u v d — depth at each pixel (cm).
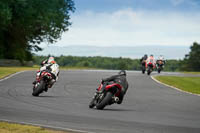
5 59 16712
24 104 4216
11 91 5628
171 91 6669
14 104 4175
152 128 3002
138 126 3069
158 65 13400
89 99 5072
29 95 5206
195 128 3077
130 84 7900
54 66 5256
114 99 4012
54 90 6112
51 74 5197
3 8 14975
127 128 2961
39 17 16650
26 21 16938
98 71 12581
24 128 2702
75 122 3153
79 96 5412
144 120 3397
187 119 3572
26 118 3259
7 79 7862
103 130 2850
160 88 7206
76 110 3906
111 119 3378
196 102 5094
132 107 4394
